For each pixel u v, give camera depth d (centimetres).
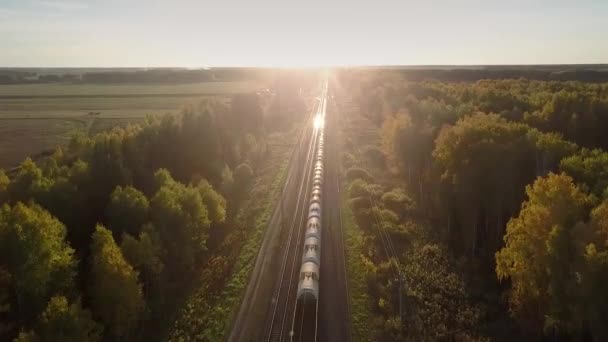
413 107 13438
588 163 6272
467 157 7206
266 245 7625
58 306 4284
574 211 4912
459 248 7388
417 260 6962
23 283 4531
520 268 5222
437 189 8119
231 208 9250
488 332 5331
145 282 5756
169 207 6456
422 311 5656
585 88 15300
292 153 13900
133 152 8638
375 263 6844
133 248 5541
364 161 12638
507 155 6906
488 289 6241
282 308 5766
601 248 4375
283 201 9694
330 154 13500
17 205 4894
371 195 9644
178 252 6397
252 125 14800
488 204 7038
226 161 11388
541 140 7031
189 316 5684
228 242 7738
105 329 4944
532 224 5066
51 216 5697
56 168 7531
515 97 12962
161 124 10238
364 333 5250
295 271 6631
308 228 7212
